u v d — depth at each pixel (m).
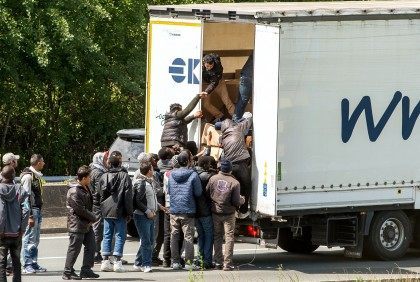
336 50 39.91
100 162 41.06
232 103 43.75
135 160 47.75
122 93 75.56
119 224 39.16
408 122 41.69
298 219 40.69
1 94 70.31
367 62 40.59
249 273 39.41
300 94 39.44
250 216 39.84
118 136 48.84
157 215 40.69
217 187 39.44
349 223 41.56
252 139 39.75
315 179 39.94
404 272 40.09
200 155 42.28
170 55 43.25
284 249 45.06
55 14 66.00
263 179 39.31
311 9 39.62
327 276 38.78
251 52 46.38
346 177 40.59
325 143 40.03
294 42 39.06
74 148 75.94
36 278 38.09
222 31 45.88
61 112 74.69
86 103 75.06
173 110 42.47
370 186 41.06
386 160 41.34
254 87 39.53
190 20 42.41
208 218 39.75
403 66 41.34
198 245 40.16
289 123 39.31
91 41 68.12
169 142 42.31
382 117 41.12
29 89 71.69
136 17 73.44
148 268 39.38
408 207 41.94
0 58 66.94
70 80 71.50
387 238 42.31
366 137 40.88
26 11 65.25
